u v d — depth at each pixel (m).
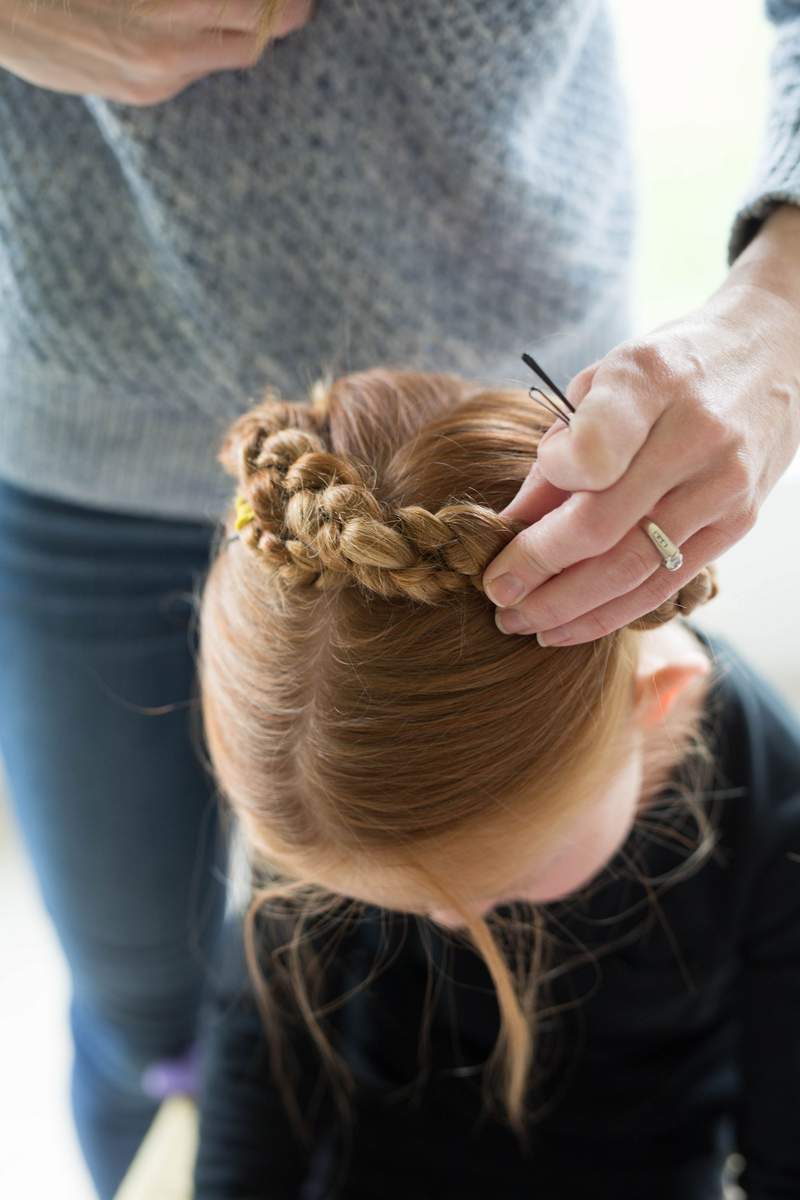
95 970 1.15
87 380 0.85
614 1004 0.90
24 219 0.80
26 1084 1.51
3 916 1.69
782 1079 0.87
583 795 0.66
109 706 1.02
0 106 0.76
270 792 0.66
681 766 0.85
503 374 0.87
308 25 0.69
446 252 0.79
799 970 0.87
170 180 0.74
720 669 0.87
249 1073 0.95
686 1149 0.95
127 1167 1.29
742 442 0.50
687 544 0.52
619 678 0.65
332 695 0.60
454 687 0.58
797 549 1.52
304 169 0.74
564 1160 0.94
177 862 1.10
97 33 0.64
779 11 0.68
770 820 0.85
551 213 0.80
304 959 0.90
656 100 1.30
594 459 0.46
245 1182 0.94
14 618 1.01
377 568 0.54
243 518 0.61
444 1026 0.94
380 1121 0.98
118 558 0.95
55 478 0.91
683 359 0.51
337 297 0.80
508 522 0.54
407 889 0.68
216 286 0.79
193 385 0.85
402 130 0.73
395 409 0.65
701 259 1.37
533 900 0.78
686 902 0.87
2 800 1.78
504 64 0.70
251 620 0.63
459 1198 0.95
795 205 0.60
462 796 0.61
